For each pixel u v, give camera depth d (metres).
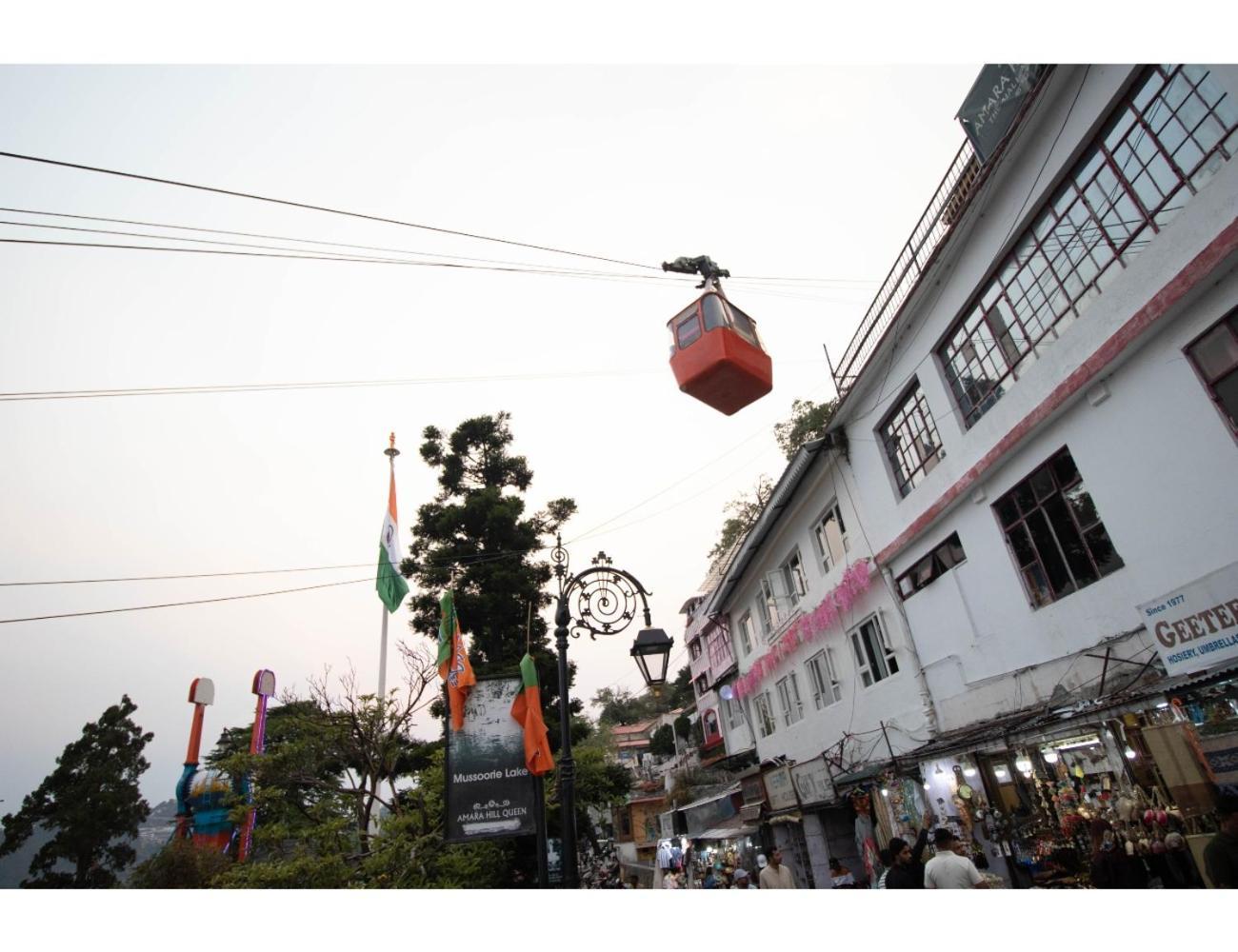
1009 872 9.02
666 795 31.31
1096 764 7.62
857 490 13.95
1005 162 9.04
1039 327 9.08
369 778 11.70
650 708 65.44
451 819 8.25
